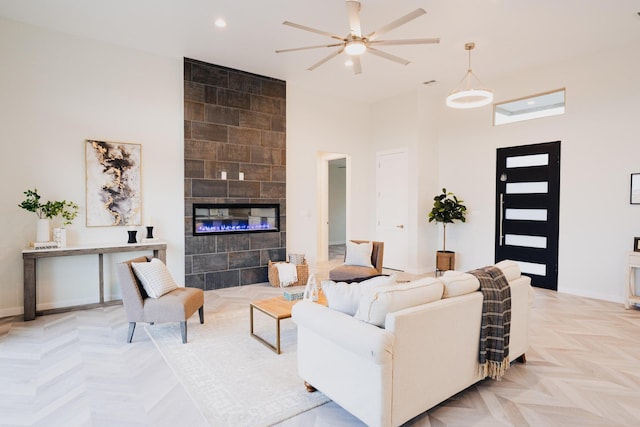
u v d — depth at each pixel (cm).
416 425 208
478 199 616
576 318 401
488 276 256
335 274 492
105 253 455
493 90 586
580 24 400
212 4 364
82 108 441
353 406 201
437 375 213
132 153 473
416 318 198
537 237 543
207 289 522
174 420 211
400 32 419
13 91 404
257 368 278
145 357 297
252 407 225
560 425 209
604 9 367
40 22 404
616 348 320
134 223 476
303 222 641
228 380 259
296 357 298
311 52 481
